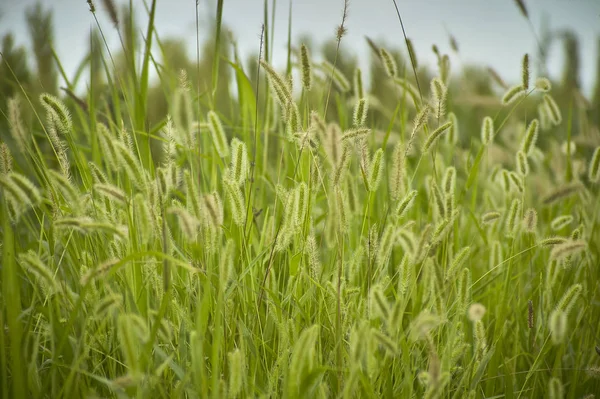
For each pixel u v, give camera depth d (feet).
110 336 4.02
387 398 3.95
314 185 4.31
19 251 4.17
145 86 4.84
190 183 3.95
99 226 3.74
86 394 3.80
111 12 4.67
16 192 3.79
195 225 3.81
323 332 4.26
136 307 3.92
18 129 4.05
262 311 4.27
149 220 3.86
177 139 4.05
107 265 3.70
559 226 4.70
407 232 3.87
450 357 3.97
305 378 3.67
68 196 3.90
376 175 4.12
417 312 4.28
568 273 4.83
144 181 3.90
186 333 4.10
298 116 4.23
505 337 4.57
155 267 4.06
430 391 3.64
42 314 4.11
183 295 4.22
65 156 4.15
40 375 4.12
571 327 4.70
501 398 4.37
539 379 4.43
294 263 4.29
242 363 3.78
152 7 4.77
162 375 4.03
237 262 4.44
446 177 4.29
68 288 4.04
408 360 3.96
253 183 4.68
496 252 4.65
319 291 4.30
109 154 3.93
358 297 4.37
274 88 4.21
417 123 4.20
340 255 3.97
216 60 4.90
